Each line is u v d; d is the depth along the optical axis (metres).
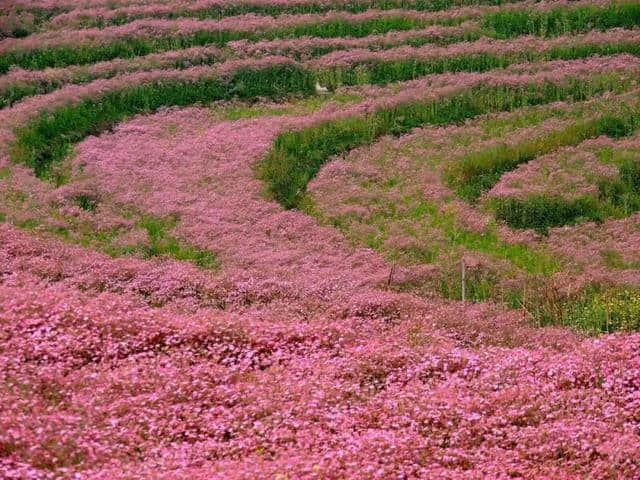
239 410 12.48
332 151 25.97
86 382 13.16
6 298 16.09
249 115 28.80
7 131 26.28
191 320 15.80
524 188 22.94
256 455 11.25
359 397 13.12
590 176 23.56
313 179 24.38
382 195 23.38
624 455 10.98
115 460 10.84
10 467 10.20
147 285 18.69
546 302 18.06
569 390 13.24
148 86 29.81
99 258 19.83
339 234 21.44
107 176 24.30
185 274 19.06
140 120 28.12
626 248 20.38
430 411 12.26
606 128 26.36
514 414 12.31
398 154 25.78
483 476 10.61
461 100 28.56
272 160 24.95
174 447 11.45
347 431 11.98
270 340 15.26
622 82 29.17
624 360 13.99
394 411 12.47
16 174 24.06
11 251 19.75
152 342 15.17
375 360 14.38
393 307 17.36
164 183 24.02
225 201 22.97
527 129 26.70
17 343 14.27
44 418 11.44
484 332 16.33
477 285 18.98
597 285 18.77
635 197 22.59
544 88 29.08
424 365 14.19
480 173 24.44
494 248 20.86
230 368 14.04
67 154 26.03
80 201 23.06
